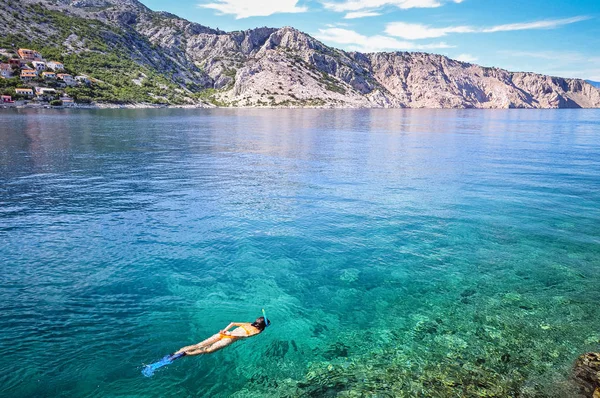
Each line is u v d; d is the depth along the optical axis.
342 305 8.66
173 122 70.69
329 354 7.08
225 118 91.38
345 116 113.25
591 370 6.55
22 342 6.84
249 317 8.04
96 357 6.59
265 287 9.26
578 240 12.62
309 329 7.79
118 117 80.06
